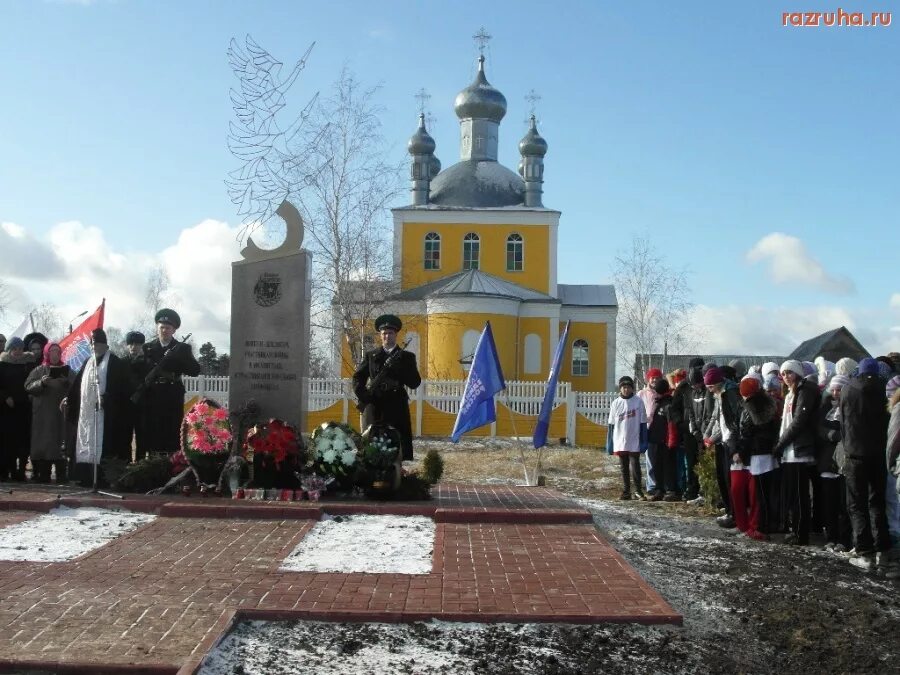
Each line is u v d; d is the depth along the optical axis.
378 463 11.29
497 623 6.79
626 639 6.66
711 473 13.15
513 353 47.91
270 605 6.93
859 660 6.76
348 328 36.31
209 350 54.31
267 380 12.79
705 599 8.14
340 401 29.64
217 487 11.43
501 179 54.88
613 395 30.00
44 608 6.79
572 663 6.22
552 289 52.03
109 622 6.51
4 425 12.87
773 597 8.25
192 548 8.84
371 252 36.56
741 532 11.36
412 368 12.00
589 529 10.23
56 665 5.70
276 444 11.27
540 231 52.25
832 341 47.25
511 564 8.48
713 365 12.45
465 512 10.48
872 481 9.56
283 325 12.82
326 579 7.78
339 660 6.09
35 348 14.15
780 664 6.64
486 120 56.81
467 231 52.50
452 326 46.50
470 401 13.36
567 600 7.29
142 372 12.59
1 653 5.88
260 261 12.90
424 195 53.84
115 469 11.80
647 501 14.56
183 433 11.54
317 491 11.20
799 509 10.62
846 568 9.45
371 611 6.81
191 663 5.73
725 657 6.60
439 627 6.70
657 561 9.58
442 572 8.12
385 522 10.35
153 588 7.37
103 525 9.81
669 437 14.37
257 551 8.76
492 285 48.56
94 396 11.92
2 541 8.86
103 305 14.23
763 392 11.00
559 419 29.98
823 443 10.45
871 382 9.59
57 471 13.28
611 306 54.44
